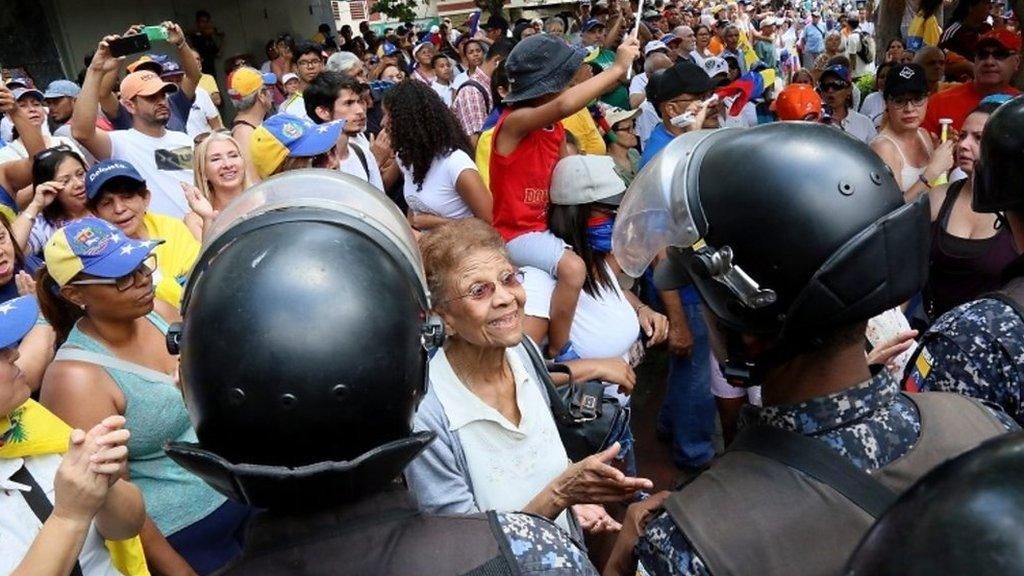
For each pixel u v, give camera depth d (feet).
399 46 45.78
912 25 32.27
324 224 3.81
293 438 3.35
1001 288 5.91
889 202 3.72
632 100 23.98
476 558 3.69
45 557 4.85
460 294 5.90
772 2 82.69
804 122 4.03
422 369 3.81
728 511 3.70
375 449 3.47
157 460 7.67
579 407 7.14
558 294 9.14
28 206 12.85
